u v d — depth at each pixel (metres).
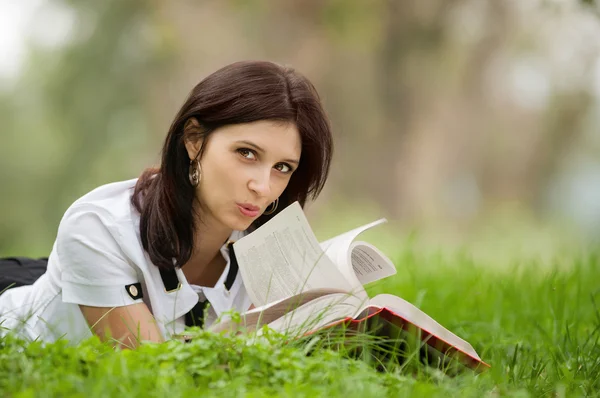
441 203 39.75
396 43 36.41
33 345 4.00
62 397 3.48
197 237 4.98
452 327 6.19
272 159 4.70
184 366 3.83
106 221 4.83
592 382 4.68
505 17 37.22
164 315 4.89
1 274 5.93
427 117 37.88
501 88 40.62
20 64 41.28
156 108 38.38
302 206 5.18
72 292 4.80
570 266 9.42
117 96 38.19
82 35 38.56
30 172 39.09
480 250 17.31
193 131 4.77
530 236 24.09
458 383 4.18
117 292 4.75
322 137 4.88
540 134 44.78
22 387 3.56
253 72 4.73
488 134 40.91
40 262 6.18
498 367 4.58
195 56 38.22
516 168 44.12
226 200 4.73
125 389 3.51
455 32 36.75
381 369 4.51
